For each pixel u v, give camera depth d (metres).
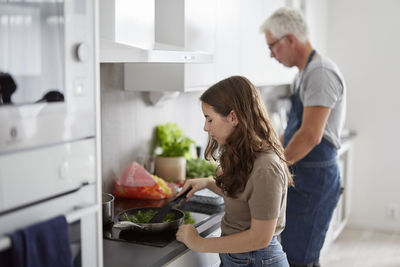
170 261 1.60
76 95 1.18
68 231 1.16
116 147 2.38
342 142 3.72
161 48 2.01
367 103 4.23
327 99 2.27
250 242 1.46
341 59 4.26
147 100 2.58
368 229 4.36
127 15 1.81
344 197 4.12
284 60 2.55
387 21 4.08
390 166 4.22
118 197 2.29
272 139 1.57
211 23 2.41
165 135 2.62
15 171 1.04
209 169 2.63
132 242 1.66
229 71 2.64
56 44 1.12
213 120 1.54
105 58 1.47
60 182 1.16
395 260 3.68
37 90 1.07
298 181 2.47
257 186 1.45
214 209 2.09
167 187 2.31
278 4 3.22
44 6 1.08
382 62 4.13
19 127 1.04
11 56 1.01
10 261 1.06
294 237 2.50
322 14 4.05
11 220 1.04
